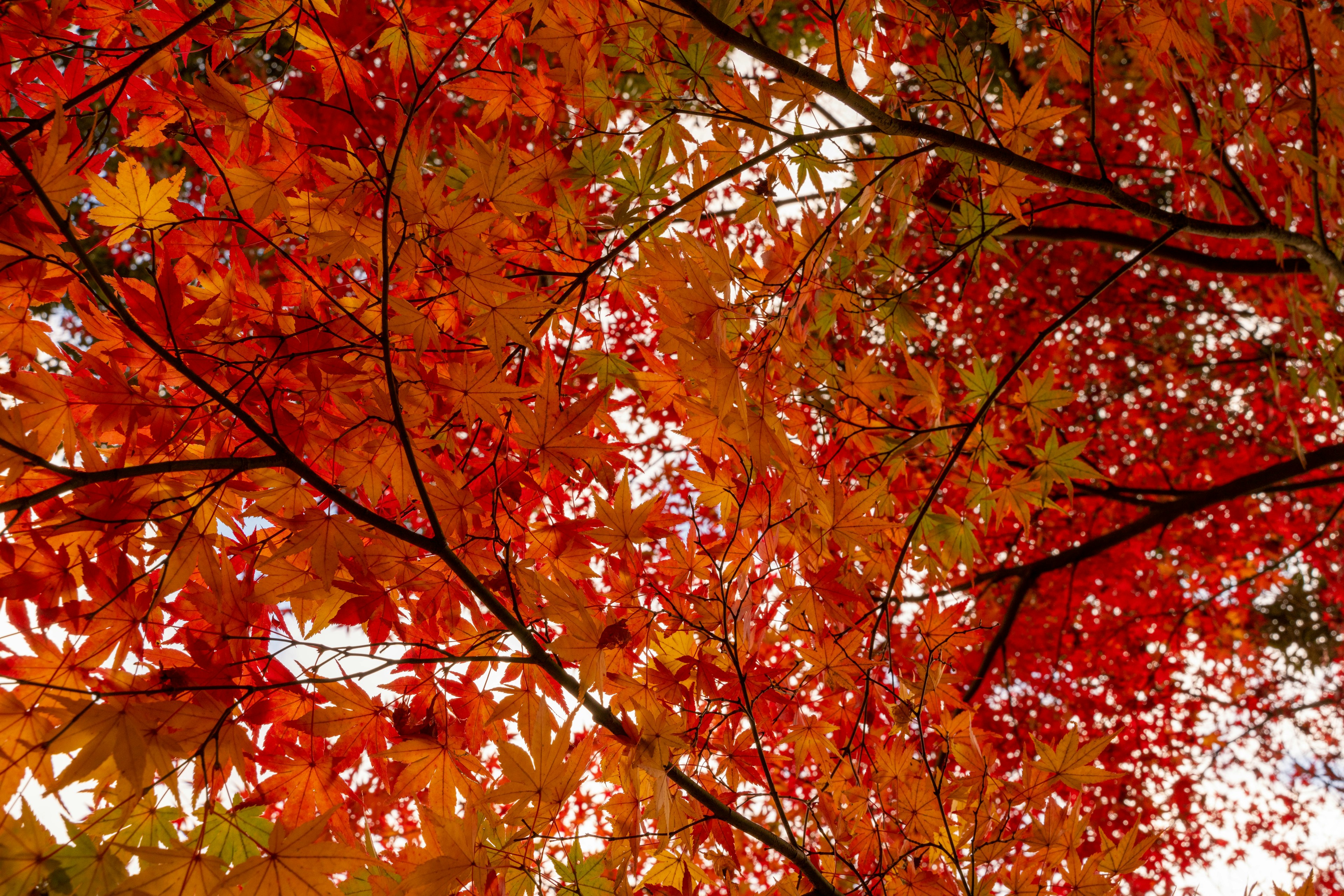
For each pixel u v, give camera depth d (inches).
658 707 72.9
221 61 79.8
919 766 86.9
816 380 102.8
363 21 75.4
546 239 95.8
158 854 46.7
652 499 71.4
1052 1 99.5
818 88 75.7
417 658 70.4
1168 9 99.3
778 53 72.5
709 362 67.2
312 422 68.8
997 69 248.5
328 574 59.0
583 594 67.0
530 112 89.8
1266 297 269.0
